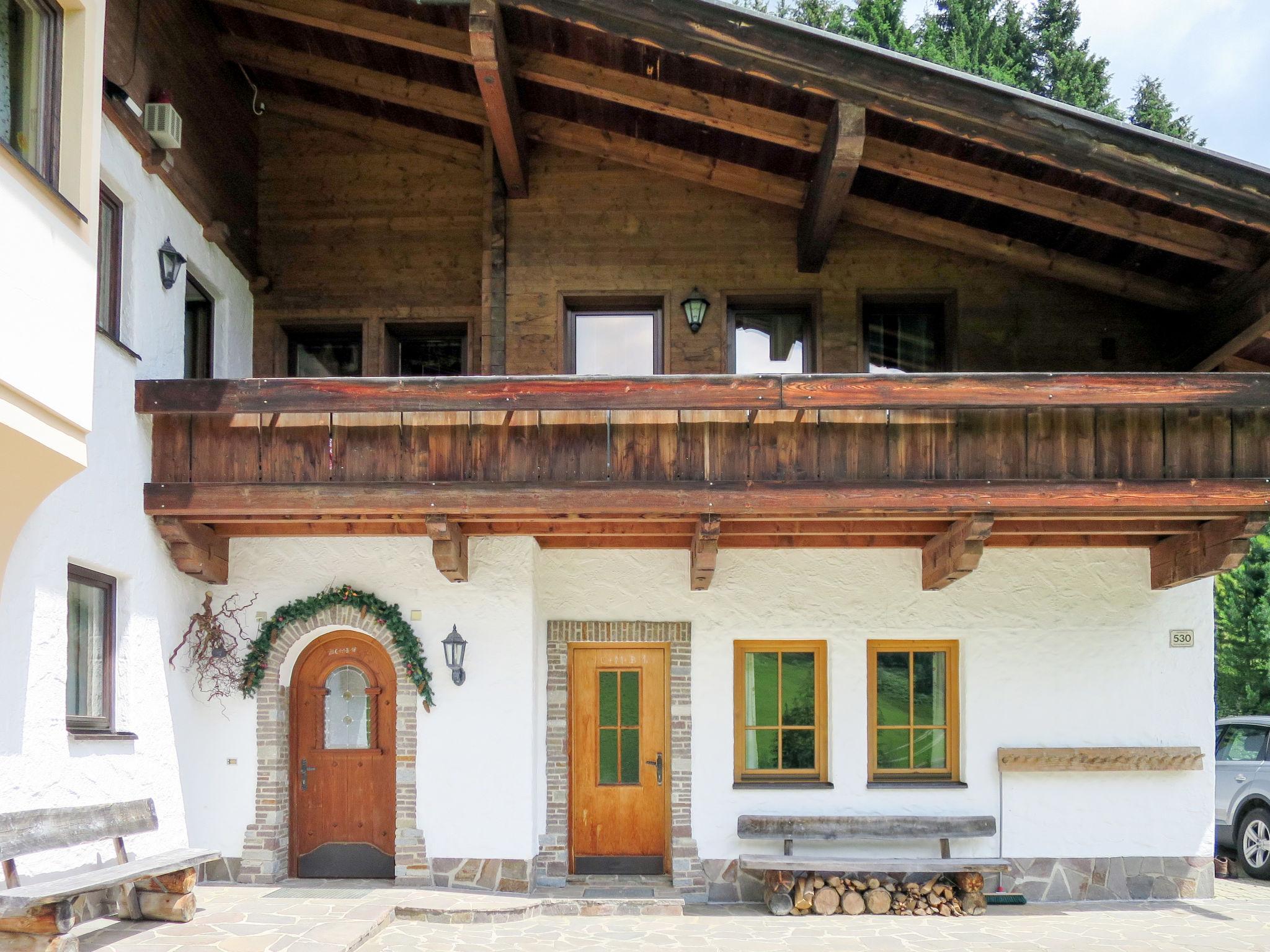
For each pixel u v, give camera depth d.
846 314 9.75
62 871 6.62
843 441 8.08
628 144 9.65
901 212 9.45
